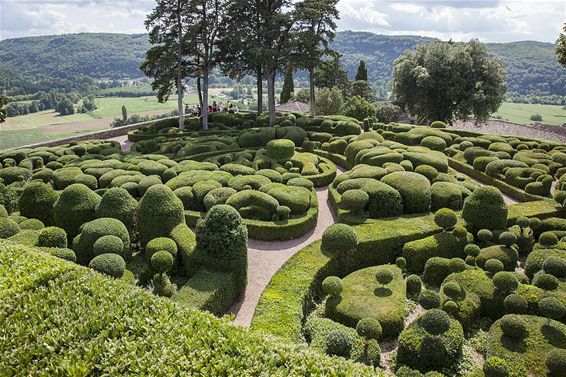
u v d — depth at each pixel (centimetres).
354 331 1050
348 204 1719
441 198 1759
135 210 1544
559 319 1100
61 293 827
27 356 668
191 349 682
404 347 1005
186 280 1323
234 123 4050
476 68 4412
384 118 4638
